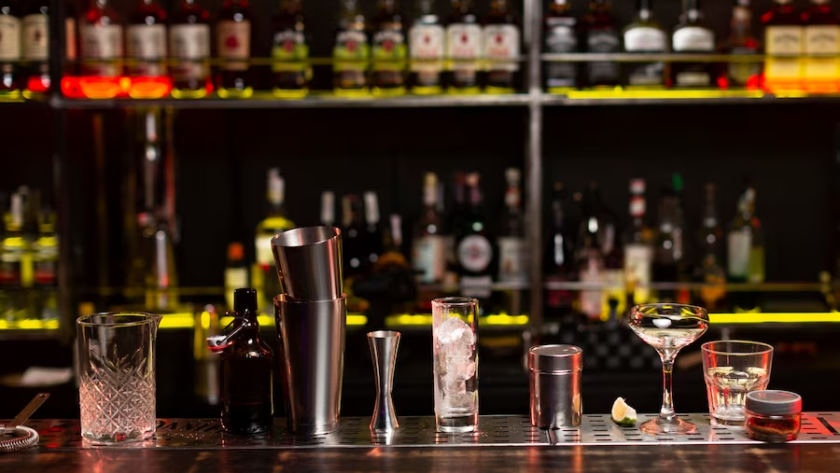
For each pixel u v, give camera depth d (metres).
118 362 1.03
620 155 2.37
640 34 2.06
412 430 1.08
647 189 2.37
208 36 2.10
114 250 2.29
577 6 2.30
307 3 2.32
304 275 1.02
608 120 2.36
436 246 2.19
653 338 1.06
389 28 2.08
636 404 2.07
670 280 2.26
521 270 2.19
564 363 1.07
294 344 1.04
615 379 2.09
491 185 2.37
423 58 2.06
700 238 2.30
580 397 1.08
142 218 2.21
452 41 2.07
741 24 2.15
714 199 2.29
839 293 2.28
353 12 2.10
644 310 1.07
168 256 2.22
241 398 1.06
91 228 2.26
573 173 2.38
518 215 2.26
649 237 2.29
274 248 1.02
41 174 2.35
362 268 2.27
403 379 2.10
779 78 2.06
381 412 1.07
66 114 2.06
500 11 2.15
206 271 2.37
